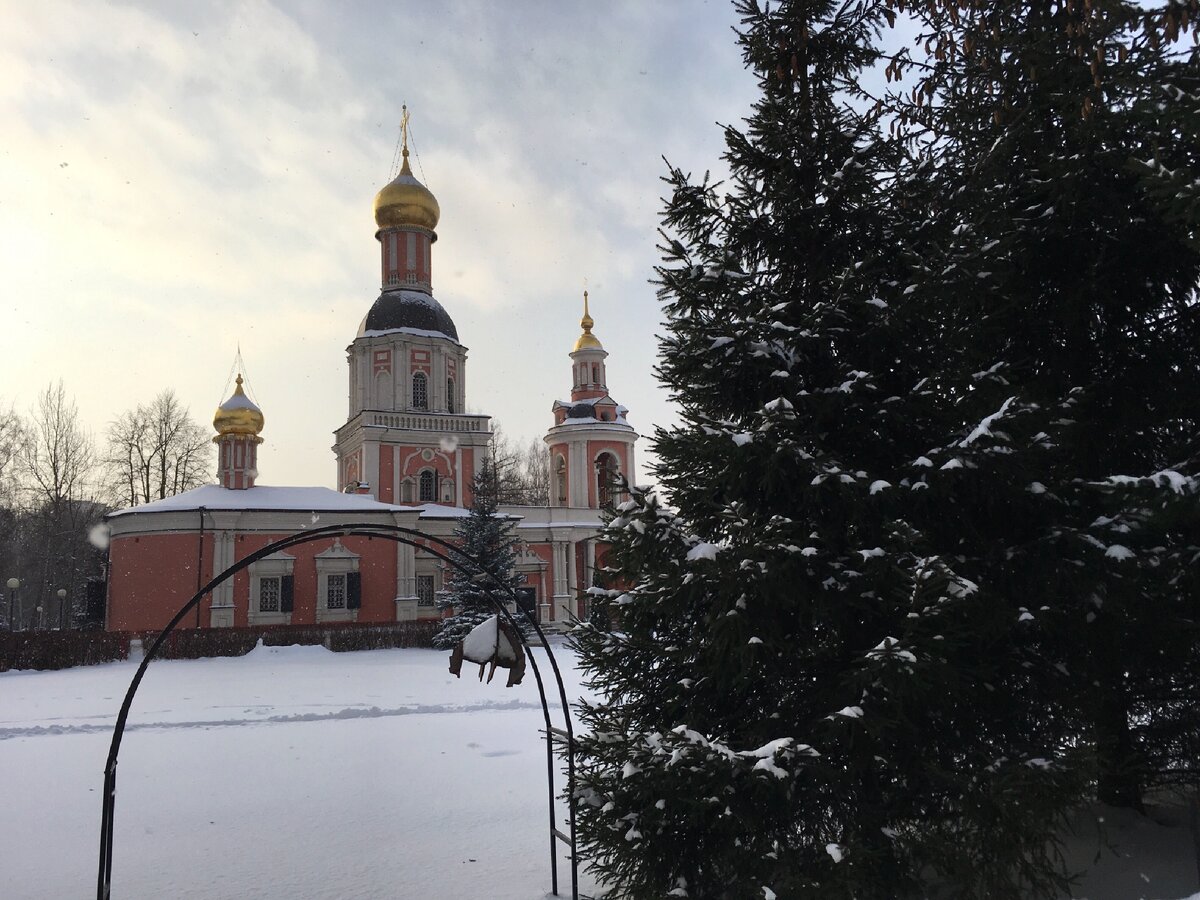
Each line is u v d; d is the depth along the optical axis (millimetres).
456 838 8562
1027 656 5805
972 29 7004
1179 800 7418
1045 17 6859
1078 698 5781
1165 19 5582
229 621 36875
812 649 5684
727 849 5426
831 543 5660
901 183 6426
